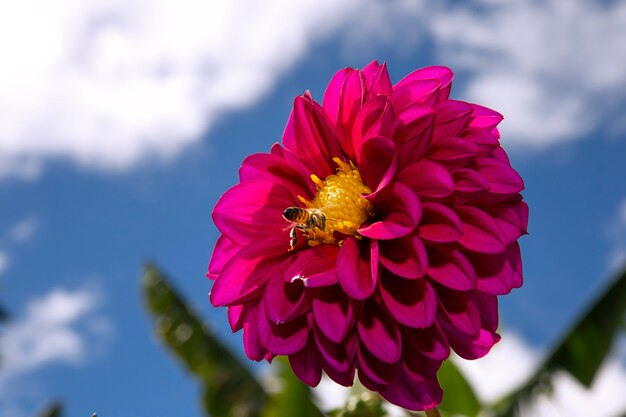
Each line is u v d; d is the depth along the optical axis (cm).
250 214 42
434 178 38
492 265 39
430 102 40
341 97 41
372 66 43
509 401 87
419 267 38
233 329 41
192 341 85
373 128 40
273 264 41
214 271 42
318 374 40
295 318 40
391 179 39
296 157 41
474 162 40
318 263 40
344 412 53
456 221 38
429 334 39
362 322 39
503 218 40
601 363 85
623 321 85
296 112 42
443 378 83
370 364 39
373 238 39
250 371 85
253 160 42
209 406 82
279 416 73
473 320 38
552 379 85
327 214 41
